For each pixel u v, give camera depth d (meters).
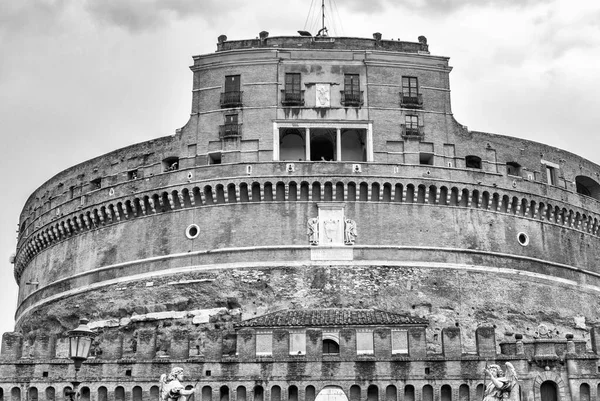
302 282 83.25
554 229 92.56
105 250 90.94
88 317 88.94
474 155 89.69
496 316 85.25
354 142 89.50
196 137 88.69
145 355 69.56
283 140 89.31
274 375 68.12
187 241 86.25
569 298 90.88
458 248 86.19
